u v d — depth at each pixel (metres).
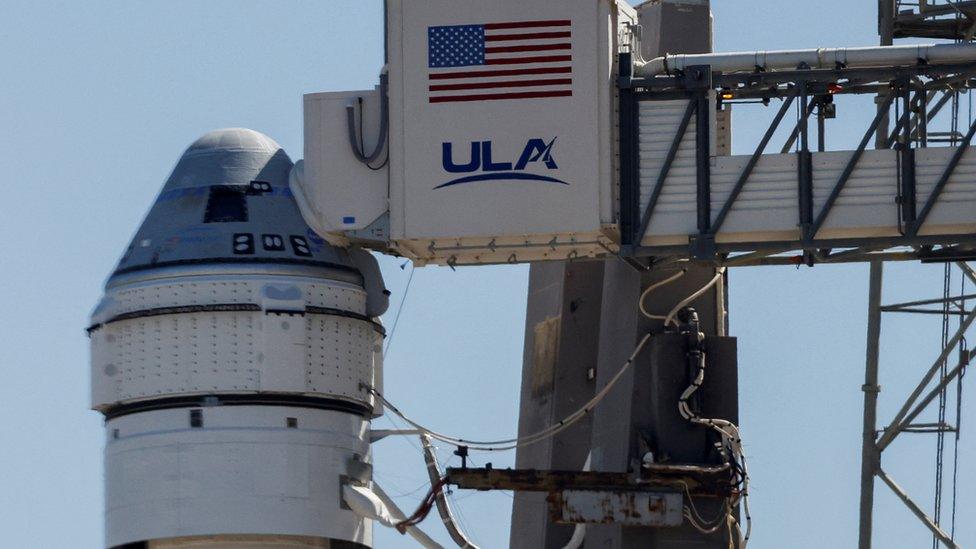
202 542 169.88
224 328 171.25
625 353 182.12
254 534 169.75
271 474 170.25
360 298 175.25
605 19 168.88
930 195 168.50
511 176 168.00
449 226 168.12
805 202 168.75
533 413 198.75
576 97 168.25
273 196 175.62
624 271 184.25
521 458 198.62
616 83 170.12
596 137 167.75
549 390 197.38
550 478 174.25
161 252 173.12
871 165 169.25
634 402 180.12
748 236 169.88
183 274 171.88
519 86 168.75
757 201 169.25
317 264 173.38
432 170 168.62
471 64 169.12
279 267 172.25
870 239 169.12
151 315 171.62
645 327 181.25
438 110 169.00
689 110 169.88
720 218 168.88
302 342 171.88
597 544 183.75
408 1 169.75
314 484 171.12
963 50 169.00
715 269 182.88
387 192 171.00
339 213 171.25
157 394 171.00
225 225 173.88
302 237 174.00
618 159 169.88
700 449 178.50
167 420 171.12
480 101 168.75
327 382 172.50
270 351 170.88
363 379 174.88
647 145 170.00
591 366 195.00
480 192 168.12
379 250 176.00
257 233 173.38
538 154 168.00
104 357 173.12
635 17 175.62
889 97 169.88
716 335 182.25
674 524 173.75
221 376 170.62
